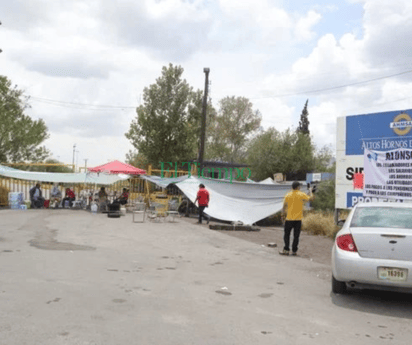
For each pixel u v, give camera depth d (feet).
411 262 19.10
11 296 18.52
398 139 41.81
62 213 65.98
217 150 179.42
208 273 25.84
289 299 20.34
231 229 51.72
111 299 18.76
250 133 183.21
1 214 60.08
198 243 39.14
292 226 34.50
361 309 19.26
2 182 78.18
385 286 19.57
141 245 36.47
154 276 24.17
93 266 26.23
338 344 14.47
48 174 77.36
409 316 18.47
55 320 15.56
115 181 82.99
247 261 30.78
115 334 14.38
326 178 77.25
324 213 62.03
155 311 17.26
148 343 13.69
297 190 34.81
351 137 46.21
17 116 104.68
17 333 14.10
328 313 18.31
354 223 22.02
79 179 79.41
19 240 36.29
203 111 93.56
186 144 113.80
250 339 14.52
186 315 16.93
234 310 17.95
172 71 113.80
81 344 13.37
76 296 18.98
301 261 31.83
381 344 14.69
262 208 63.00
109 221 55.93
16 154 99.71
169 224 55.06
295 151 143.84
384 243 19.67
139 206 75.25
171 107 113.50
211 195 65.82
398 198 41.57
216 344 13.91
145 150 114.32
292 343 14.33
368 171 44.37
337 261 20.53
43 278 22.27
